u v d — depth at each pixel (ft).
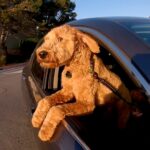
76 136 3.79
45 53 4.11
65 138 3.94
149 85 3.47
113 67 4.59
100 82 4.24
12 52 50.21
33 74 7.10
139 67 3.66
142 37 4.14
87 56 4.26
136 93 3.80
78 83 4.17
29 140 8.43
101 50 4.54
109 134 3.94
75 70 4.21
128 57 3.85
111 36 4.30
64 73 4.37
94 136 3.80
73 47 4.19
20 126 9.51
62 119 4.05
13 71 27.73
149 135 3.42
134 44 4.01
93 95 4.16
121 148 3.49
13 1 43.93
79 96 4.15
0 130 9.25
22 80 8.28
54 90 5.35
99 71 4.28
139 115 3.75
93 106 4.13
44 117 4.33
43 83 5.71
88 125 4.03
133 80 3.65
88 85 4.15
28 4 43.88
